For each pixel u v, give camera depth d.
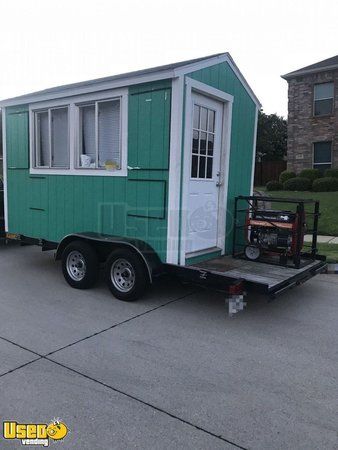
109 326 4.23
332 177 16.27
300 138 18.14
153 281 4.88
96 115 5.48
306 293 5.57
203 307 4.91
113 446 2.37
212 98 5.38
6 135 6.85
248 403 2.82
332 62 17.48
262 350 3.70
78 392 2.93
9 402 2.79
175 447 2.36
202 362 3.44
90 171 5.61
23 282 5.91
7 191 6.97
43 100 6.07
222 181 5.74
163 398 2.87
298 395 2.93
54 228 6.25
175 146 4.67
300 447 2.37
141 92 4.90
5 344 3.74
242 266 5.17
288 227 5.15
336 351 3.70
